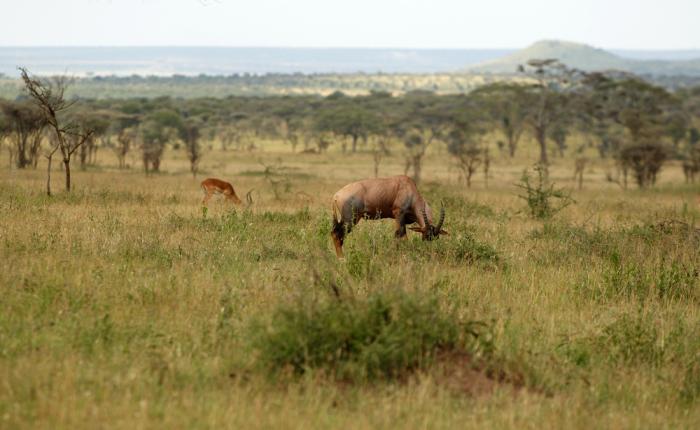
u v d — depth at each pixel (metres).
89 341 20.91
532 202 60.09
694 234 44.00
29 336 21.28
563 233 44.38
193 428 16.34
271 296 26.44
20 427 15.85
